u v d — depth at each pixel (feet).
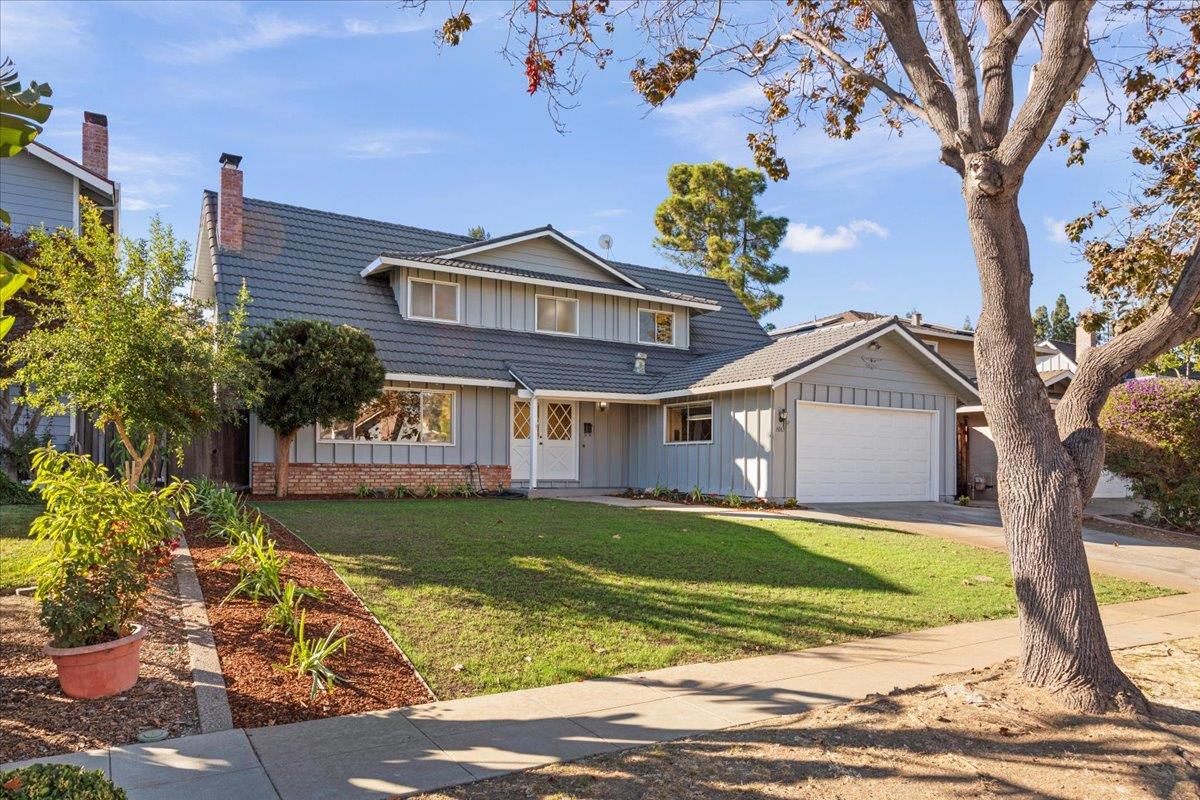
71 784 9.27
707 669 20.18
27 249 40.19
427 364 57.06
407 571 27.81
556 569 29.37
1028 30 19.77
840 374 57.36
